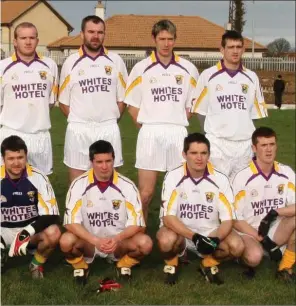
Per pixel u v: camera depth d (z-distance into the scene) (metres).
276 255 5.90
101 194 5.72
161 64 6.77
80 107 6.77
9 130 6.54
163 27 6.59
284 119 23.06
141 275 5.91
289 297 5.36
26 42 6.36
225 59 6.71
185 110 6.87
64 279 5.74
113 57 6.85
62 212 8.24
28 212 5.85
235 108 6.66
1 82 6.47
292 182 6.07
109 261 6.21
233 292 5.46
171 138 6.76
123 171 11.63
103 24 6.67
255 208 6.05
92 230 5.81
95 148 5.61
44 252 5.68
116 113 6.90
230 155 6.72
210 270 5.75
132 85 6.81
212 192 5.79
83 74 6.72
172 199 5.74
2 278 5.74
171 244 5.59
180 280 5.78
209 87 6.69
